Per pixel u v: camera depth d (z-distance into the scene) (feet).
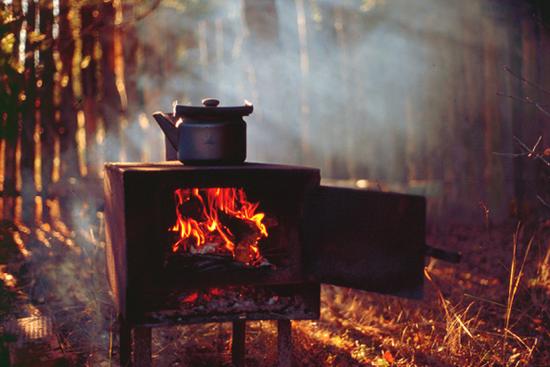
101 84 17.11
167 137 10.01
